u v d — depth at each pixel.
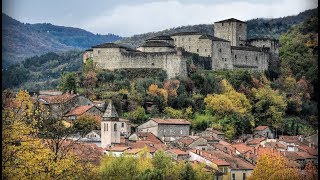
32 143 78.19
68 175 83.12
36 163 77.25
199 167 173.75
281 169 171.00
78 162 90.69
